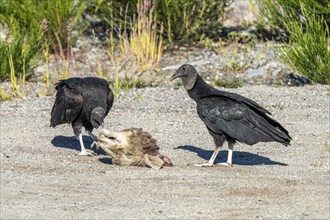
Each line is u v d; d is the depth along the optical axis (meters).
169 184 10.73
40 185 10.68
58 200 9.98
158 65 19.02
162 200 10.01
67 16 20.00
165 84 17.66
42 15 19.92
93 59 19.55
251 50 19.67
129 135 11.74
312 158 12.25
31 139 13.30
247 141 11.51
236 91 16.62
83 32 21.28
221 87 17.11
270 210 9.67
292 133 13.65
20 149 12.66
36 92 17.05
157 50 19.91
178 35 20.38
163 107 15.33
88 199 10.03
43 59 19.48
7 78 18.20
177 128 13.99
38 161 12.00
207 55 19.75
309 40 17.44
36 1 20.30
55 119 12.54
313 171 11.52
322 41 17.38
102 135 11.73
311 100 15.83
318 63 17.31
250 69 18.55
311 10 18.83
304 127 13.99
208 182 10.84
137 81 17.58
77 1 21.36
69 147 12.97
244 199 10.10
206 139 13.43
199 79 12.23
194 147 12.97
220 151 12.84
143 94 16.42
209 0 20.47
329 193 10.41
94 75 18.36
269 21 20.19
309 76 17.48
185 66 12.20
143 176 11.16
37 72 18.69
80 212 9.47
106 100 12.51
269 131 11.50
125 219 9.23
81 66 19.08
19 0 20.05
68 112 12.39
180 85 17.52
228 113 11.62
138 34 18.92
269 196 10.26
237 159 12.32
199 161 12.16
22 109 15.34
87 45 20.47
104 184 10.73
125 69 18.55
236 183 10.80
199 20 20.52
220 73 18.39
